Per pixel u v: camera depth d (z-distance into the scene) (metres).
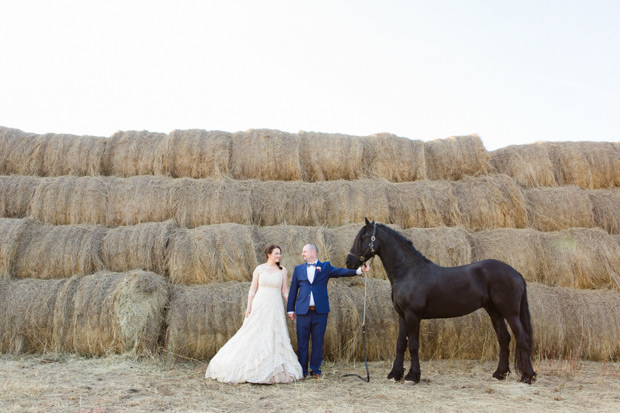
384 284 6.73
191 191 7.29
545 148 8.17
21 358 5.96
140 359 5.93
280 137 7.97
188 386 4.95
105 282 6.30
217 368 5.18
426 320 6.45
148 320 6.00
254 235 6.88
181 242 6.65
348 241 6.84
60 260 6.62
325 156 7.93
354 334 6.27
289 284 6.52
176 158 7.76
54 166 7.69
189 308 6.10
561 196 7.65
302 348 5.53
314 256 5.68
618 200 7.74
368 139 8.23
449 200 7.50
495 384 5.16
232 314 6.11
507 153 8.33
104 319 6.01
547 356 6.52
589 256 7.06
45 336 6.14
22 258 6.62
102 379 5.17
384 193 7.43
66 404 4.21
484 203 7.48
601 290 6.98
